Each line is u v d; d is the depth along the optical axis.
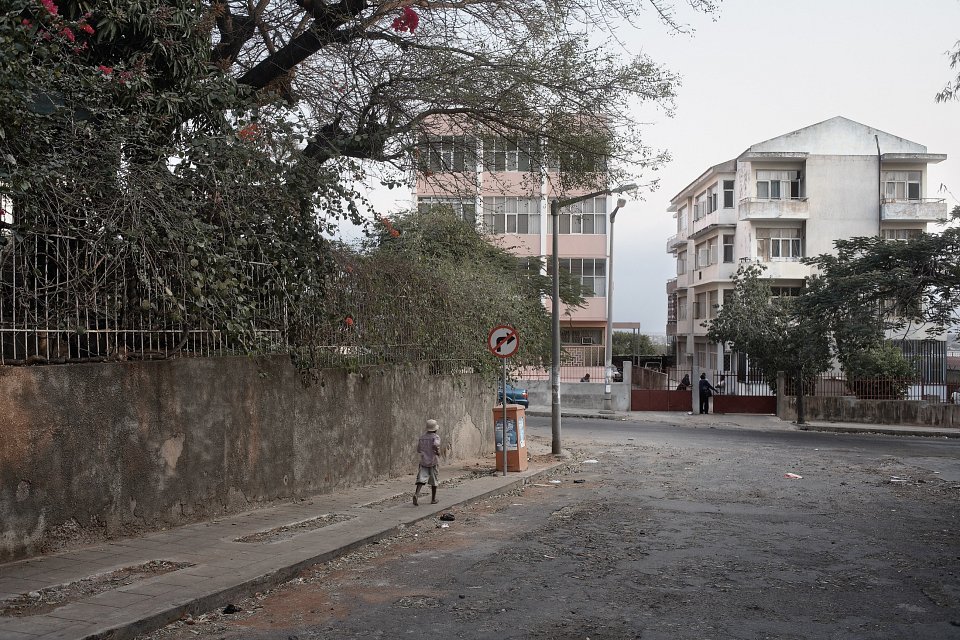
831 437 26.91
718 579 7.97
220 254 10.05
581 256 45.56
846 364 33.06
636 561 8.76
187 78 10.30
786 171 47.22
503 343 16.72
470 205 17.41
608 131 15.96
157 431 9.65
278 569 7.91
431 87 14.59
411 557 9.06
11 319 8.09
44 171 7.80
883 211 45.97
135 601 6.73
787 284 47.22
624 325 49.88
